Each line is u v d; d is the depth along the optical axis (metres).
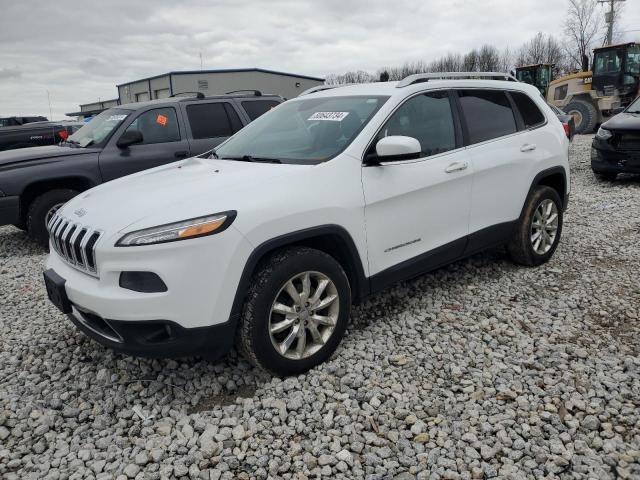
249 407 2.95
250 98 7.87
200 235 2.78
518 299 4.33
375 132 3.62
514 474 2.43
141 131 6.94
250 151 3.97
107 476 2.47
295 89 41.00
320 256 3.20
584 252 5.49
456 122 4.21
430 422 2.80
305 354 3.24
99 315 2.87
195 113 7.33
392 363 3.38
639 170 8.95
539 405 2.91
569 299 4.28
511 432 2.70
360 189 3.42
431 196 3.87
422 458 2.55
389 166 3.62
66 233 3.17
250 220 2.92
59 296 3.13
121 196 3.25
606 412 2.83
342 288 3.33
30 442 2.76
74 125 14.97
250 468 2.53
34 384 3.29
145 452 2.63
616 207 7.50
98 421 2.91
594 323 3.87
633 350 3.47
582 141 17.19
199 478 2.47
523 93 4.95
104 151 6.68
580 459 2.51
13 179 6.24
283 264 3.04
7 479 2.48
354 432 2.73
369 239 3.50
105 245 2.81
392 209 3.62
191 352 2.89
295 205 3.09
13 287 5.11
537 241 4.98
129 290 2.78
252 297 2.96
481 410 2.89
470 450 2.58
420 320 3.97
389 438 2.70
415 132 3.89
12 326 4.16
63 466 2.57
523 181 4.68
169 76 36.97
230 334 2.95
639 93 18.12
